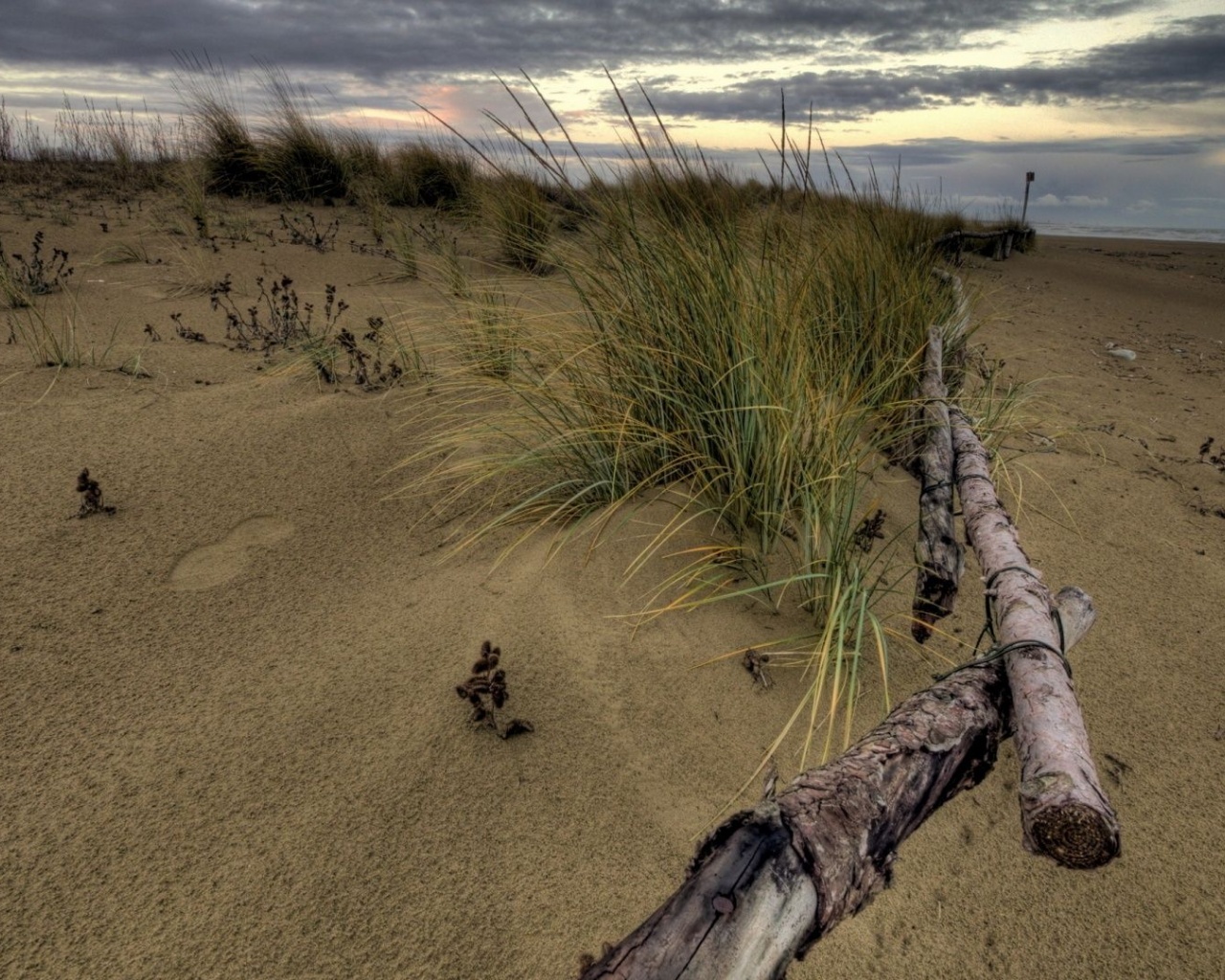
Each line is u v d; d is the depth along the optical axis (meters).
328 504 2.97
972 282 8.47
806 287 3.01
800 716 2.07
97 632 2.23
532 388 3.19
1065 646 1.98
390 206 9.91
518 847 1.68
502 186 6.30
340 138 10.84
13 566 2.47
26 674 2.06
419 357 4.45
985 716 1.57
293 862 1.61
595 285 3.08
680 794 1.84
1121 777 2.07
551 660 2.19
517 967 1.46
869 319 3.86
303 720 1.96
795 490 2.65
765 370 2.69
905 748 1.42
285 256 7.14
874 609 2.50
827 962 1.54
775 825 1.18
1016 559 2.09
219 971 1.41
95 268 6.30
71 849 1.61
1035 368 6.28
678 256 2.91
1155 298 10.99
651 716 2.04
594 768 1.88
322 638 2.27
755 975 1.05
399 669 2.14
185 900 1.53
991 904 1.70
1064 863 1.34
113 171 10.95
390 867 1.62
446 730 1.94
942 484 2.76
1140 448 4.51
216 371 4.23
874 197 4.61
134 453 3.21
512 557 2.68
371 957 1.46
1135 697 2.36
